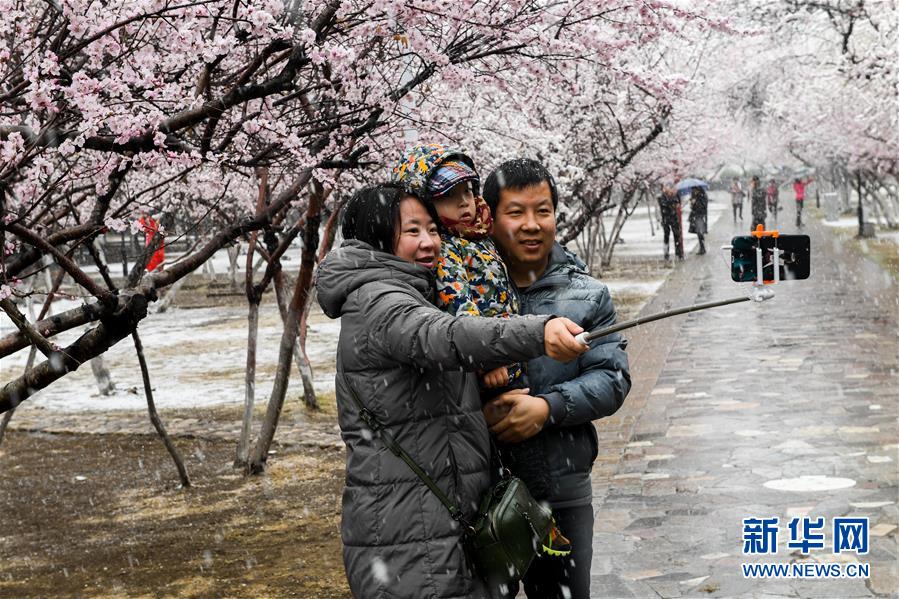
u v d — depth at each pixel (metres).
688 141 19.28
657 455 8.30
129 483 9.24
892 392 10.34
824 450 8.17
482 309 3.38
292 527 7.58
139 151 5.00
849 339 13.95
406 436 3.07
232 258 28.45
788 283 21.83
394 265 3.15
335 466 9.46
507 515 3.08
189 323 21.75
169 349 18.08
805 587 5.40
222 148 5.57
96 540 7.54
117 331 4.89
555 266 3.78
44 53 4.80
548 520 3.23
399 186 3.26
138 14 4.57
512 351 2.85
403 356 3.00
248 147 6.43
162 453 10.41
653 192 28.31
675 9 7.08
